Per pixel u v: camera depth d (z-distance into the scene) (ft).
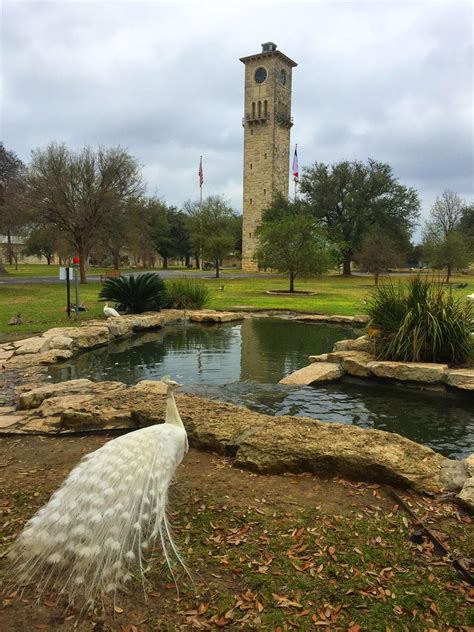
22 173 133.18
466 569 10.28
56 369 34.45
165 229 242.17
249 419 18.98
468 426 23.53
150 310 64.59
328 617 9.16
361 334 51.60
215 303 81.00
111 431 19.31
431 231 199.21
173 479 14.83
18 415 22.26
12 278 142.82
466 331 31.22
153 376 33.30
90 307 68.13
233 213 254.27
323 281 156.97
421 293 33.91
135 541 9.96
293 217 115.24
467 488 13.44
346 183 193.06
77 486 9.72
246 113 221.66
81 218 115.14
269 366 36.63
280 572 10.43
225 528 12.11
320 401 27.43
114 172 117.39
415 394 28.84
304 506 13.26
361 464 14.83
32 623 8.98
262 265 113.50
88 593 9.05
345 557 10.93
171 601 9.59
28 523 9.85
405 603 9.52
